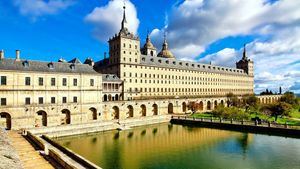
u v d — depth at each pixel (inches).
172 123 3415.4
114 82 3774.6
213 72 5885.8
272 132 2477.9
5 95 2351.1
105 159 1678.2
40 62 2682.1
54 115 2628.0
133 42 4254.4
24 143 1675.7
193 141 2250.2
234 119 3004.4
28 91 2486.5
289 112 3083.2
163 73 4731.8
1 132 1616.6
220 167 1515.7
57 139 2293.3
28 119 2454.5
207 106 4717.0
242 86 6914.4
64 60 3789.4
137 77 4279.0
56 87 2677.2
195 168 1496.1
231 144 2111.2
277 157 1704.0
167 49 6048.2
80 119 2832.2
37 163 1191.6
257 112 3816.4
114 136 2476.6
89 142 2201.0
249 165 1549.0
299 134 2276.1
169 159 1685.5
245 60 7283.5
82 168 1133.7
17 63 2492.6
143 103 3528.5
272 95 6387.8
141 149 1957.4
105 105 3083.2
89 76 2938.0
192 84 5329.7
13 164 980.6
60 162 1181.7
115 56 4205.2
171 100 3959.2
